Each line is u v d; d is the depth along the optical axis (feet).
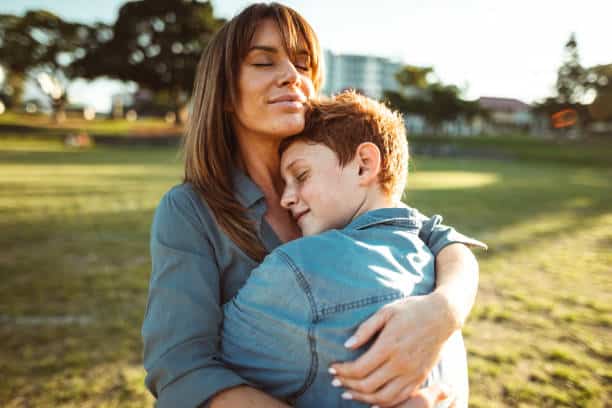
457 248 4.06
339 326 3.12
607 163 107.76
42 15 167.12
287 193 4.10
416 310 3.11
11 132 155.63
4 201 32.78
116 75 169.99
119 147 135.13
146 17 162.71
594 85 164.04
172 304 3.51
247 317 3.43
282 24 4.19
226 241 3.89
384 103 4.49
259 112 4.08
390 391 2.96
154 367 3.38
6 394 8.91
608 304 13.89
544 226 26.66
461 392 3.57
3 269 16.79
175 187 4.12
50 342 11.07
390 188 4.06
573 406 8.70
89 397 8.88
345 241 3.44
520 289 15.28
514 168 91.30
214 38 4.38
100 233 22.84
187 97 185.26
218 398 3.14
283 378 3.26
